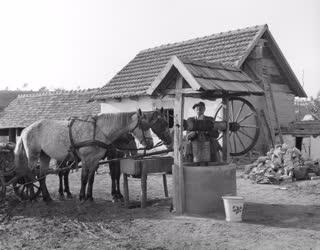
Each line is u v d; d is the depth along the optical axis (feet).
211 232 25.27
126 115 33.24
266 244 22.75
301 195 36.11
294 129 59.88
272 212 30.09
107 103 70.18
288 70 66.18
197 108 30.86
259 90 31.14
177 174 29.96
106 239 24.56
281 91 67.21
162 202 34.60
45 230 26.58
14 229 26.94
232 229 25.76
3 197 33.17
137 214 30.53
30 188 35.35
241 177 46.39
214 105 54.65
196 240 23.88
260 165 46.16
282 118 67.05
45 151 34.88
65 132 33.94
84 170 33.60
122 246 23.09
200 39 71.51
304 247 22.08
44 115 85.20
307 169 44.96
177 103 29.66
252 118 58.23
